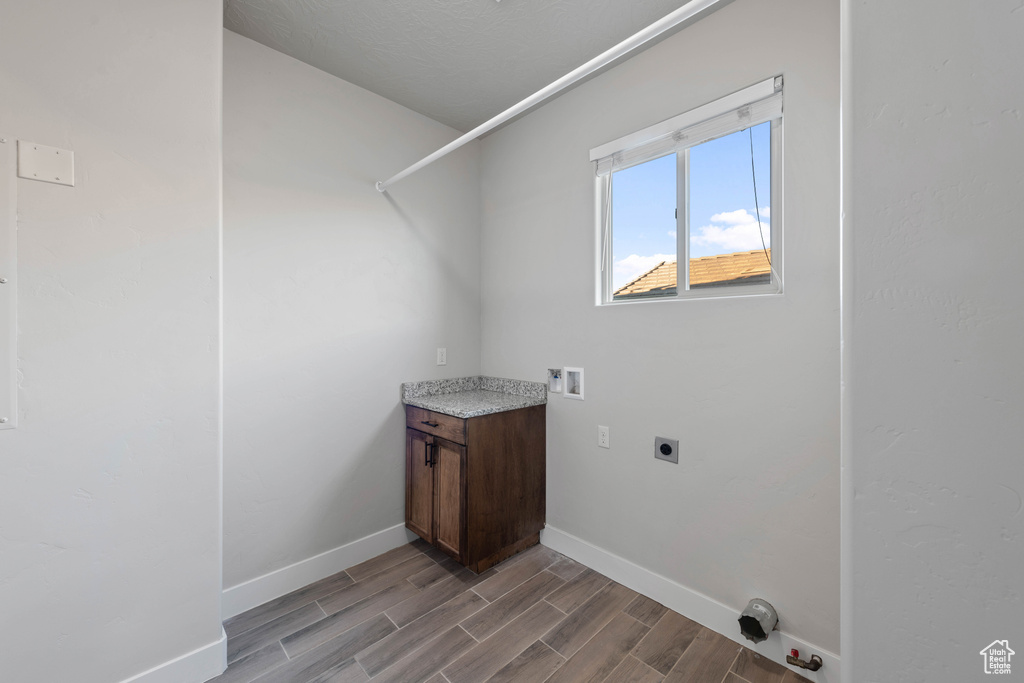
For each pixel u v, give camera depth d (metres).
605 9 1.67
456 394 2.58
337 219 2.13
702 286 1.82
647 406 1.93
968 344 0.50
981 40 0.49
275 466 1.94
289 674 1.48
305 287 2.03
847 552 0.59
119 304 1.29
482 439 2.07
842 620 0.59
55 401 1.20
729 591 1.68
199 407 1.44
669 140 1.84
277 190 1.94
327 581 2.05
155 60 1.34
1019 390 0.47
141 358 1.33
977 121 0.49
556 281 2.32
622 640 1.65
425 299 2.50
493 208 2.70
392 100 2.35
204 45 1.43
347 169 2.17
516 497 2.24
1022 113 0.47
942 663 0.52
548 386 2.37
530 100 1.45
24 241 1.15
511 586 2.00
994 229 0.48
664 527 1.88
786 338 1.53
